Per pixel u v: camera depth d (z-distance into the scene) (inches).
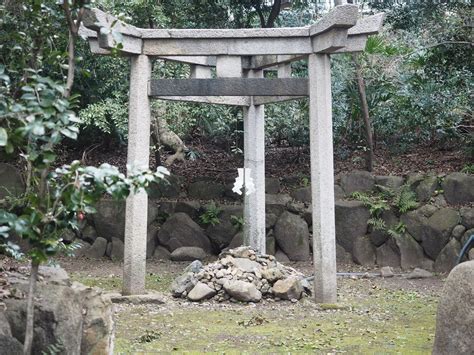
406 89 376.2
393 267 331.0
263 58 289.9
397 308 226.2
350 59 379.2
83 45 324.2
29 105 78.9
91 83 355.9
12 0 108.5
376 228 335.3
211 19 385.4
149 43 239.3
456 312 121.4
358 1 423.2
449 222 321.7
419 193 343.9
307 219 349.7
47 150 81.8
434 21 373.1
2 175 341.4
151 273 307.3
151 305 225.3
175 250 348.2
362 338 176.2
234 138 418.3
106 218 350.3
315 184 230.7
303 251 344.8
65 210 85.9
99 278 288.2
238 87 237.1
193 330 186.1
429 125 391.9
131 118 238.7
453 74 373.1
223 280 239.6
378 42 377.7
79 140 417.1
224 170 396.8
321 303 227.6
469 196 334.3
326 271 228.8
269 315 211.3
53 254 83.9
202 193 372.8
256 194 303.0
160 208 362.6
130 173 85.0
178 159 395.2
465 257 314.0
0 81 98.6
